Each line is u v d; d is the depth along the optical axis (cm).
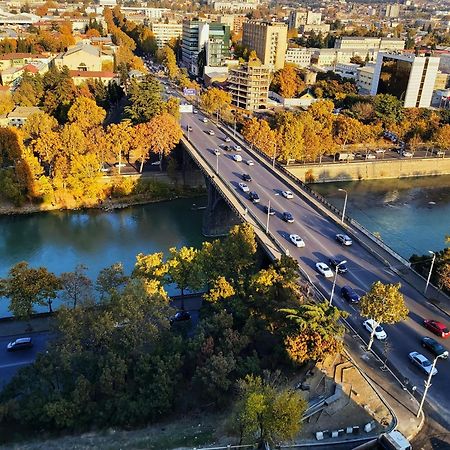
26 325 8838
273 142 17025
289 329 6494
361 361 6550
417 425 5566
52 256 12188
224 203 13275
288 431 5022
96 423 6316
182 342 7194
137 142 15488
